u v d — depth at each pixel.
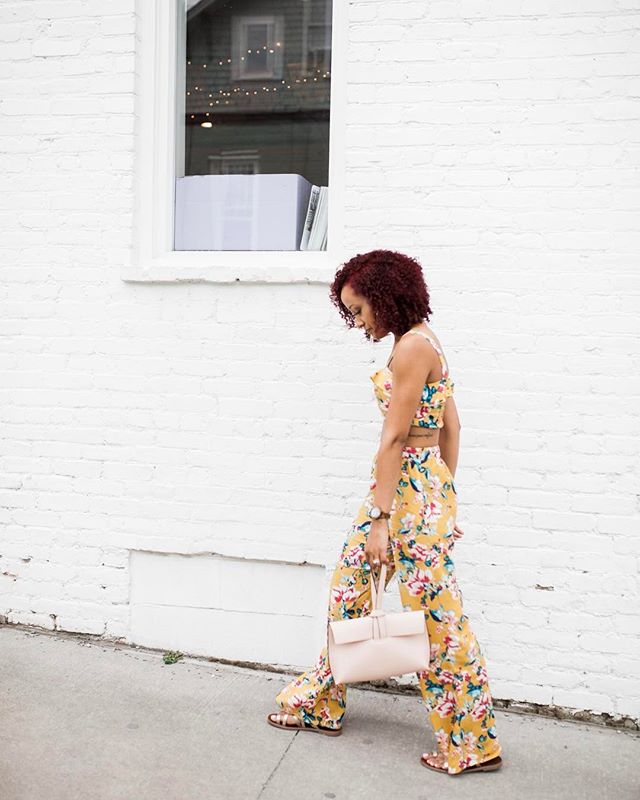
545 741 3.04
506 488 3.25
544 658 3.26
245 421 3.50
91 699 3.18
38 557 3.76
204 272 3.46
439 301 3.26
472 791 2.65
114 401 3.62
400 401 2.60
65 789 2.56
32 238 3.66
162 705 3.16
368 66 3.28
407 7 3.24
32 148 3.63
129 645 3.71
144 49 3.61
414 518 2.69
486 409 3.25
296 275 3.37
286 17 3.66
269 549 3.50
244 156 3.71
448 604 2.71
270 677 3.48
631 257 3.11
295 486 3.46
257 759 2.79
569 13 3.11
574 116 3.13
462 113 3.22
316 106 3.64
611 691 3.21
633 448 3.14
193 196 3.76
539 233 3.18
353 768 2.76
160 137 3.68
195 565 3.62
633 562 3.17
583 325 3.16
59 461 3.70
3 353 3.72
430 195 3.26
